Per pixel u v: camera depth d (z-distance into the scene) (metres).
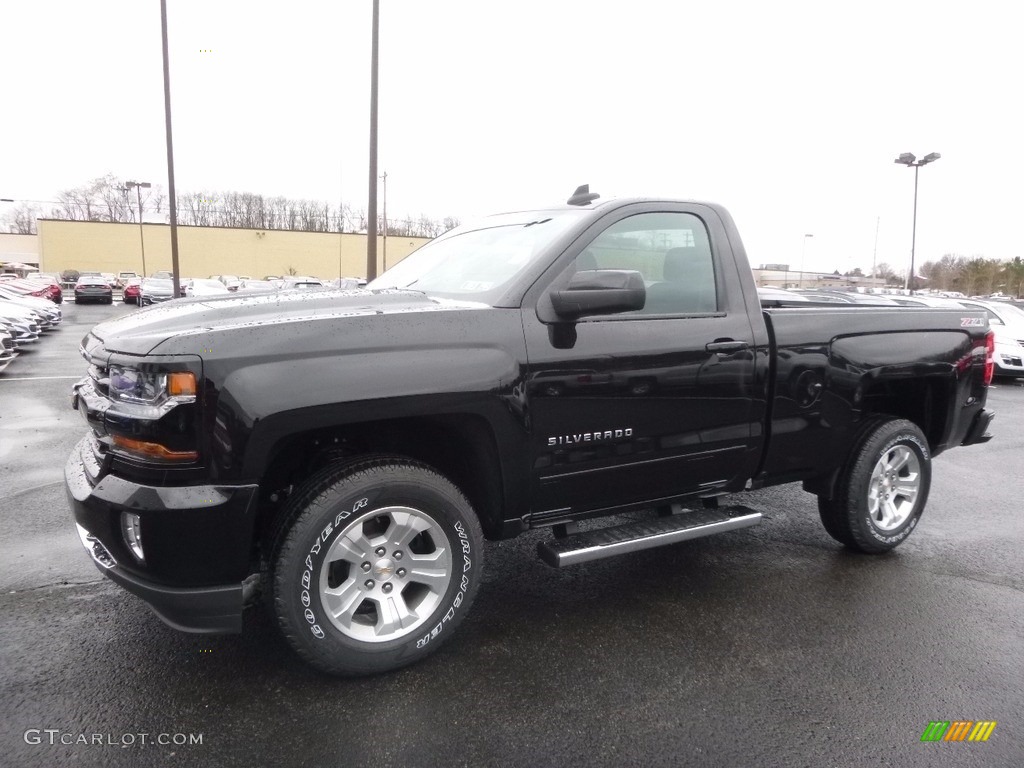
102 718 2.61
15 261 83.44
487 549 4.33
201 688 2.80
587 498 3.27
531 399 2.98
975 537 4.66
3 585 3.68
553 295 2.89
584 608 3.56
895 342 4.07
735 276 3.60
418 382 2.72
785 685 2.89
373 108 12.51
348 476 2.72
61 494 5.20
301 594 2.66
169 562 2.52
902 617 3.49
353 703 2.72
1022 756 2.48
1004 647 3.22
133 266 68.56
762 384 3.61
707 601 3.65
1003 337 13.16
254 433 2.51
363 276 72.94
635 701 2.77
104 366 2.69
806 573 4.02
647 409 3.27
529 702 2.75
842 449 4.01
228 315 2.82
